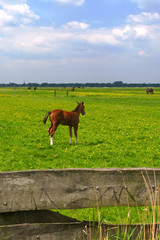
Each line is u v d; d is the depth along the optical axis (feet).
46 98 216.13
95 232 9.31
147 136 58.29
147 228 9.69
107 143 51.42
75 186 8.78
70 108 127.13
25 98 213.66
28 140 51.19
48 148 45.19
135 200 9.07
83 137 56.70
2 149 42.60
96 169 8.87
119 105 156.66
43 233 8.76
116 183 8.95
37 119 82.53
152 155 41.09
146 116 100.89
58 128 67.31
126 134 60.90
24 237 8.64
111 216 20.06
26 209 8.57
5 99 193.47
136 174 9.00
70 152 42.01
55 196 8.71
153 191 9.05
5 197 8.38
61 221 9.05
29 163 34.73
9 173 8.35
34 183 8.56
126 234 9.50
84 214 20.31
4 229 8.46
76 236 9.06
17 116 87.35
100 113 106.01
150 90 338.13
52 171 8.63
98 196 8.89
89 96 251.80
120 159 38.73
